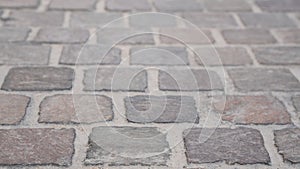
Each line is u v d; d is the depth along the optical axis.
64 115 2.31
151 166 1.99
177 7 3.90
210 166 1.99
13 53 2.95
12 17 3.53
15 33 3.25
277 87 2.65
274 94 2.58
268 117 2.35
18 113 2.31
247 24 3.59
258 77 2.76
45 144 2.09
